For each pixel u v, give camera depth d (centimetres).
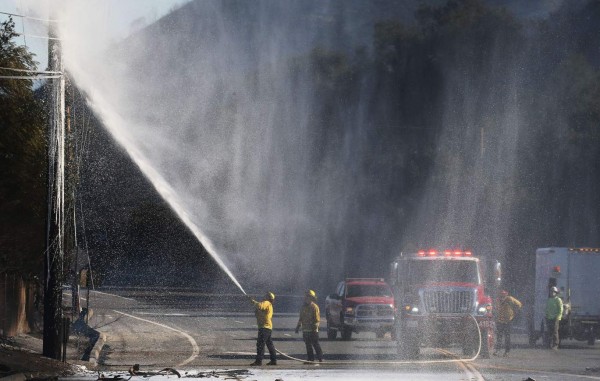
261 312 5031
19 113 4747
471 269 5975
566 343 7525
